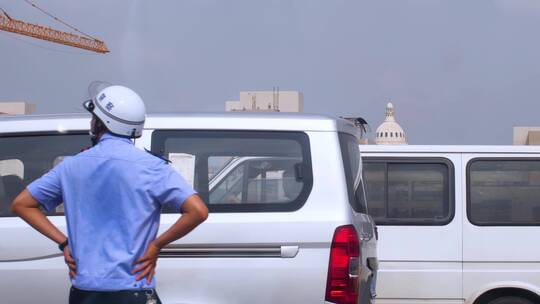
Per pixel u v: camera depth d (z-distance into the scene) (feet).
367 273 19.22
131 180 13.55
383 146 29.43
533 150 28.89
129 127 14.12
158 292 18.02
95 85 15.62
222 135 19.12
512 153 28.96
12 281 18.57
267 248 18.03
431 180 29.12
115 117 14.02
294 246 17.98
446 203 28.86
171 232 13.67
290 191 18.47
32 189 13.99
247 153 18.93
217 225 18.11
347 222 18.07
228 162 18.93
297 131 18.93
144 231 13.62
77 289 13.52
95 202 13.60
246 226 18.08
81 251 13.52
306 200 18.31
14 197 19.29
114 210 13.55
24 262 18.57
